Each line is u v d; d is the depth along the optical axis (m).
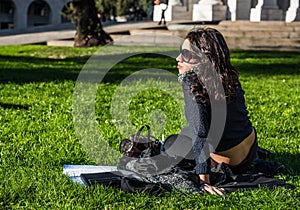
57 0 51.59
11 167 5.89
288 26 27.69
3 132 7.71
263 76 16.17
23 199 4.90
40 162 6.15
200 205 4.81
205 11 30.56
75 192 5.04
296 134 8.19
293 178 5.68
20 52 23.67
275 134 8.09
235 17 31.80
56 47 24.75
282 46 25.33
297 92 12.90
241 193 5.07
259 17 31.44
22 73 15.98
